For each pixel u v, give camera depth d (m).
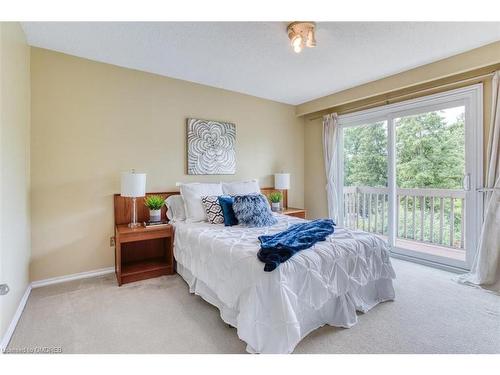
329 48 2.57
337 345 1.65
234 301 1.69
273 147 4.41
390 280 2.28
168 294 2.40
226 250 1.90
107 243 2.93
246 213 2.75
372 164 3.89
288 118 4.62
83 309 2.11
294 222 2.98
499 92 2.55
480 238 2.59
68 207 2.70
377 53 2.68
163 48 2.58
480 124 2.74
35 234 2.53
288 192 4.62
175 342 1.69
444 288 2.50
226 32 2.29
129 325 1.88
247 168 4.09
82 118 2.77
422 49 2.60
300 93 4.04
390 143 3.58
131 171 3.07
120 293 2.41
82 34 2.32
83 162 2.78
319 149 4.58
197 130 3.53
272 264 1.55
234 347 1.64
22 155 2.21
